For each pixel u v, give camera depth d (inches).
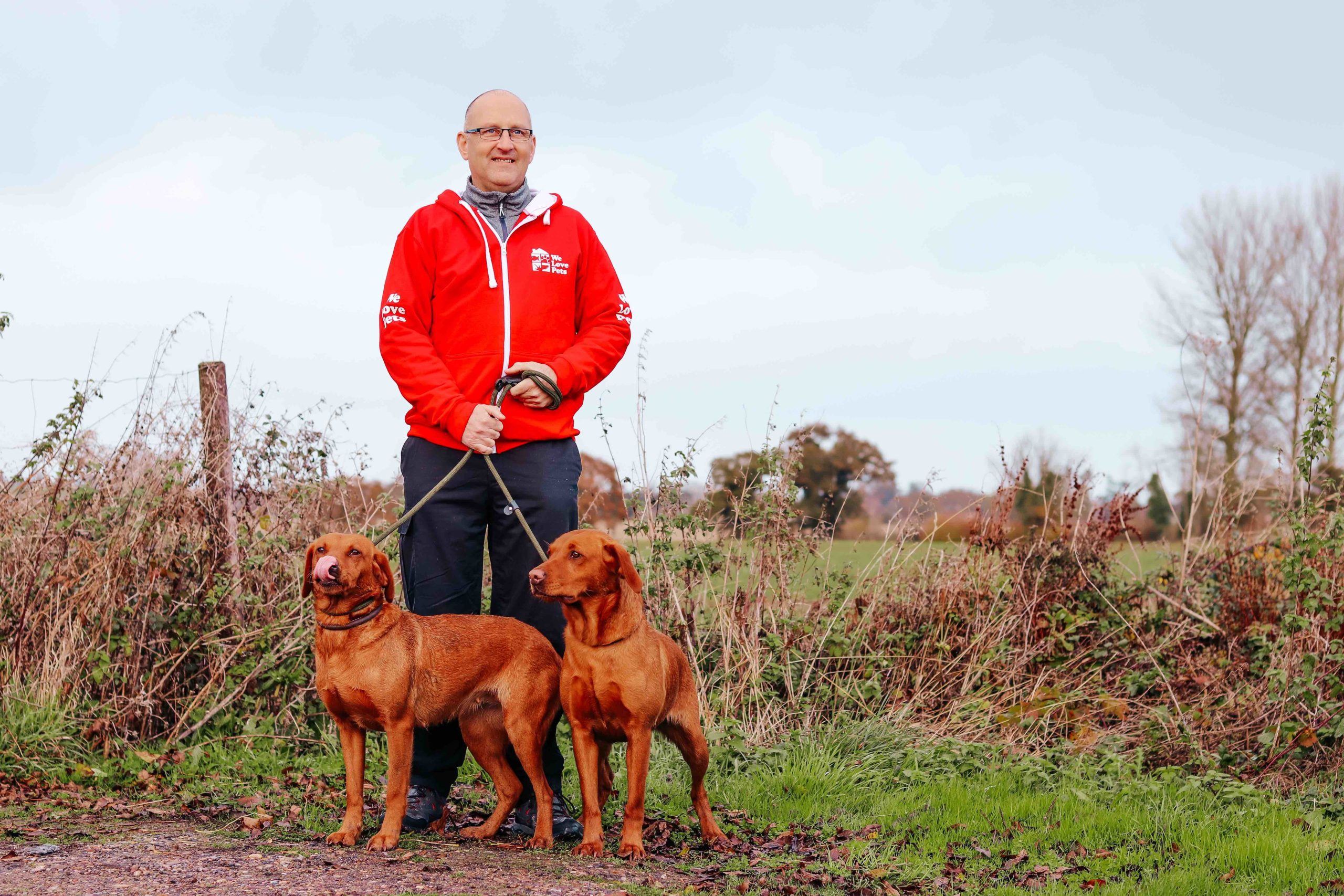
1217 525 301.1
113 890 134.9
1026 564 285.9
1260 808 200.2
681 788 214.2
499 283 175.9
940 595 280.7
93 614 235.6
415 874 144.8
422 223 177.5
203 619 247.6
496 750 174.6
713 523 274.4
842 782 221.1
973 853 179.5
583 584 159.0
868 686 259.6
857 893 155.6
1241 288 984.9
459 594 179.5
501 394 172.6
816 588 287.4
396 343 173.9
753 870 162.9
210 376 261.1
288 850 155.3
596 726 166.4
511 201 179.8
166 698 236.2
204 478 256.1
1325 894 153.6
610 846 172.9
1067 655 274.4
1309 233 988.6
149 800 197.6
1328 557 257.4
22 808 184.2
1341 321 960.9
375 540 165.5
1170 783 215.8
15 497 246.8
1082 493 298.4
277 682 246.8
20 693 222.2
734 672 257.9
